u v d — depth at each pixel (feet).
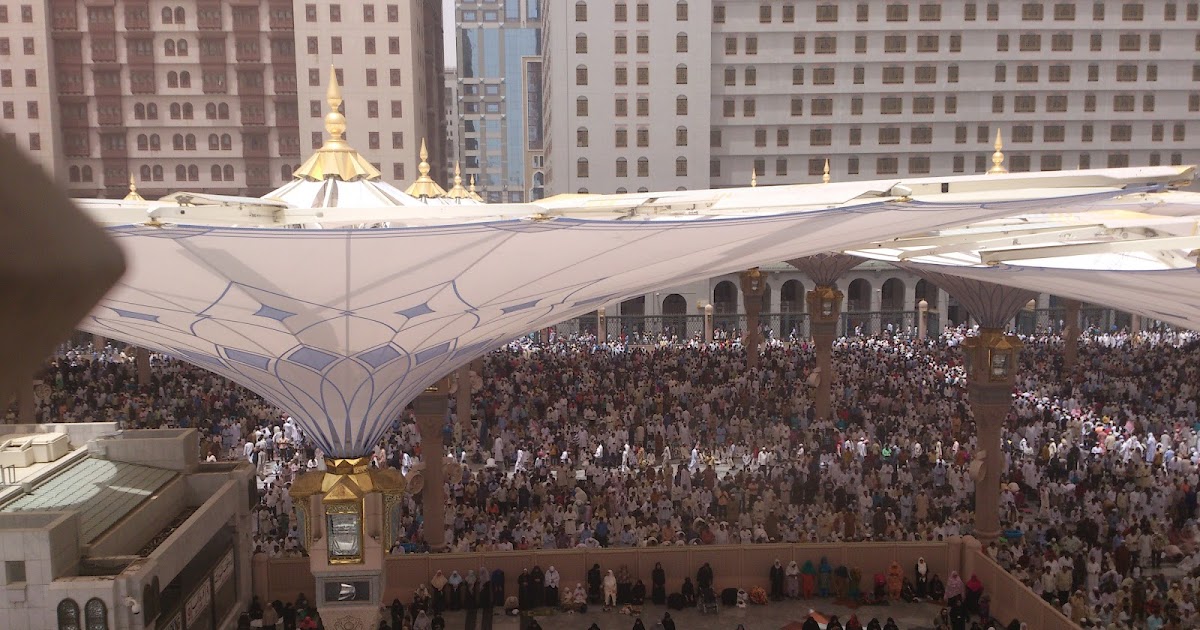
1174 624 62.75
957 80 229.25
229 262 38.47
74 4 224.33
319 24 218.38
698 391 129.08
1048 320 229.45
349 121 220.64
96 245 3.60
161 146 231.91
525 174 526.57
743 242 46.34
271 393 52.80
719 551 75.00
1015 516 85.10
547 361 153.79
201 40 229.45
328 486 50.80
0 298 3.25
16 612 51.42
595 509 83.92
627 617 71.41
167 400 125.70
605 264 45.32
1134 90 229.66
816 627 64.39
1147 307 72.74
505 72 550.36
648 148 222.89
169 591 58.85
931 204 43.96
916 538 78.84
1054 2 226.58
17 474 68.44
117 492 66.44
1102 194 44.91
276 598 73.36
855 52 228.22
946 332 193.77
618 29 220.23
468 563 73.31
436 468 77.71
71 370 145.48
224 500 68.33
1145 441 105.70
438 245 39.27
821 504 86.17
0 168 3.29
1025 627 66.49
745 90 229.25
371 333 46.42
